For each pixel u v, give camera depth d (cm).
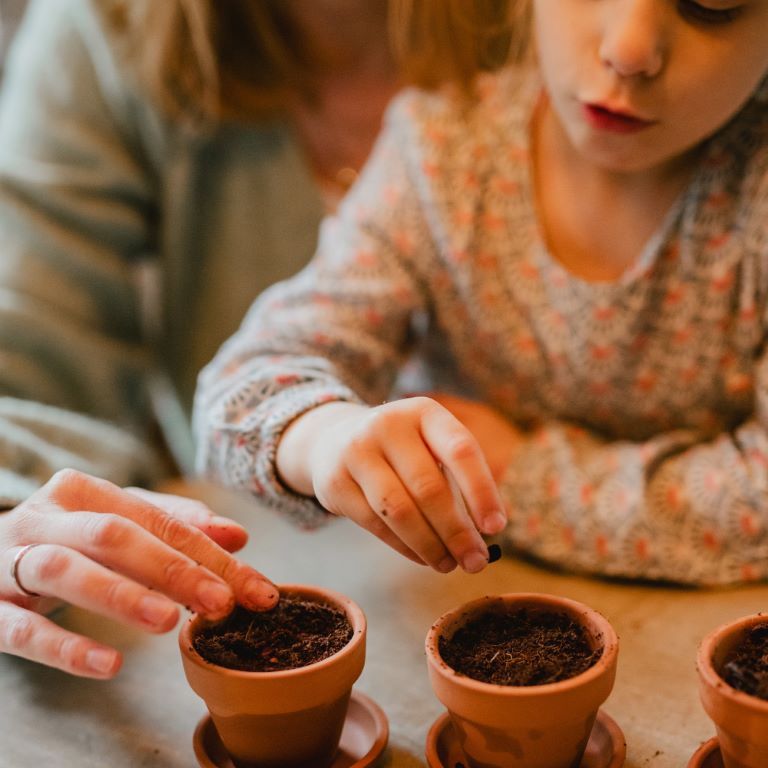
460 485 61
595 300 90
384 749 61
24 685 70
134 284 126
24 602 67
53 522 64
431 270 98
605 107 74
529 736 54
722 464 83
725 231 85
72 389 117
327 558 85
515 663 57
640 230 90
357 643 58
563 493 84
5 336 112
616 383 93
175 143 119
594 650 58
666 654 70
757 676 52
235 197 121
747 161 84
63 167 119
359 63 120
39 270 116
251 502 96
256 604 62
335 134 123
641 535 81
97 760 62
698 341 89
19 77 127
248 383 84
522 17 96
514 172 95
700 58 71
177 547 64
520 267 95
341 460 65
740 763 52
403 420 64
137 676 70
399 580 82
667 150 77
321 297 95
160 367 136
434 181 96
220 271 124
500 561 86
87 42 121
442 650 59
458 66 101
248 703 56
